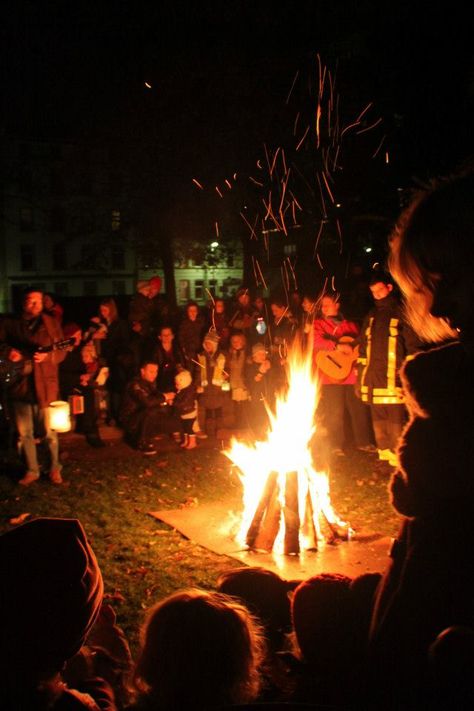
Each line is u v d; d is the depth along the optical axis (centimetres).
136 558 507
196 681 147
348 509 622
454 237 92
